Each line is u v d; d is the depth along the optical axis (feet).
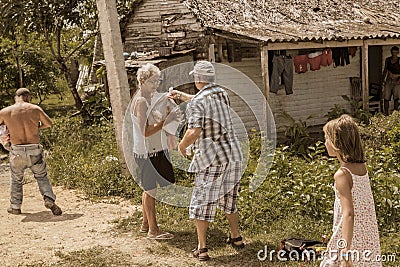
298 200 26.09
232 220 22.85
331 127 15.55
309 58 53.42
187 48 53.52
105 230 26.48
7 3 60.39
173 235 24.89
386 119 41.57
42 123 29.66
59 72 82.43
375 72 62.90
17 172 29.63
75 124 51.31
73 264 22.15
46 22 62.69
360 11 58.44
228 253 22.49
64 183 36.37
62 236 25.96
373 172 27.09
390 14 58.80
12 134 28.99
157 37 55.67
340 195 15.25
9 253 23.89
